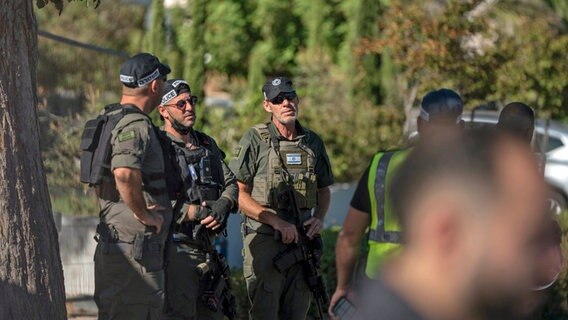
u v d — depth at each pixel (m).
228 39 37.69
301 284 10.46
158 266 8.45
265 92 10.36
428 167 3.08
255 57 31.02
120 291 8.39
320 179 10.70
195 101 9.77
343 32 34.62
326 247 14.26
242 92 31.92
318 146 10.63
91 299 13.30
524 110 8.25
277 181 10.25
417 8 21.91
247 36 37.94
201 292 9.68
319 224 10.46
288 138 10.41
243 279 13.34
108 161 8.25
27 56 7.61
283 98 10.25
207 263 9.58
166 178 8.77
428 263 3.07
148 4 38.75
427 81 21.81
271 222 10.13
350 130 24.45
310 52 30.62
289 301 10.47
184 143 9.70
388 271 3.17
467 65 21.25
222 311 9.98
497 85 21.41
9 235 7.46
